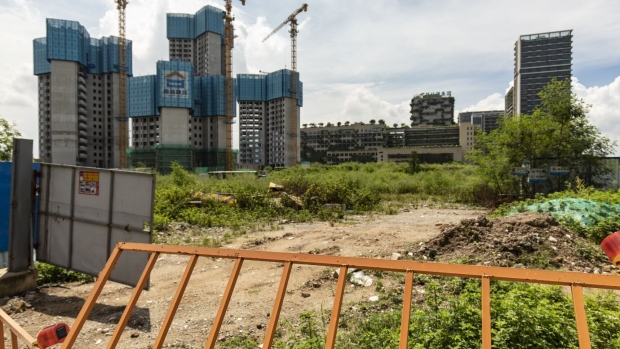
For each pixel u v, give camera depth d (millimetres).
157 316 5086
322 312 4801
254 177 27531
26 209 6309
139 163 87250
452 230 8180
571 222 9359
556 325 3477
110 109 100125
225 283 6414
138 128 100875
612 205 10086
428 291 5238
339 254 8086
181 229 12086
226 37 105062
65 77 87188
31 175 6398
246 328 4629
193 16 136000
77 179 6258
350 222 13867
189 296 5805
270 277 6652
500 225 8430
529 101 127562
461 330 3576
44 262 6602
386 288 5746
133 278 5684
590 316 3891
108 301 5734
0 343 2984
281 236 10586
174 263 7766
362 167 61219
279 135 116125
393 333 3840
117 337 2703
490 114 163250
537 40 126125
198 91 105375
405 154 122188
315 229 12047
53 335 2596
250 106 119750
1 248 6395
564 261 6773
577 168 19016
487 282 1971
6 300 5742
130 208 5699
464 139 133750
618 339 3424
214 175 36750
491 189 20641
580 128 19281
